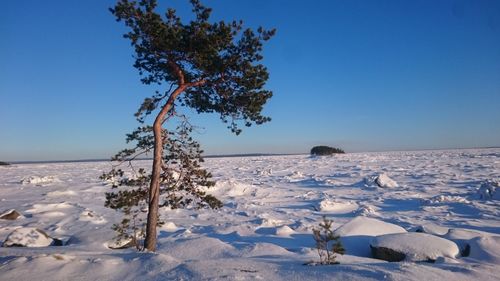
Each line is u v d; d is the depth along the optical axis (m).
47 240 10.10
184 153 9.11
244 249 8.12
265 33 8.28
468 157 54.28
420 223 13.02
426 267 5.13
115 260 5.97
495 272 5.30
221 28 8.05
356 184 25.88
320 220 14.29
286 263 5.98
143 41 8.30
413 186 23.56
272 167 48.06
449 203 16.67
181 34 8.03
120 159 8.69
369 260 6.96
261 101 8.59
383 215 14.94
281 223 13.67
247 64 8.22
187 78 8.84
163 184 9.07
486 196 17.56
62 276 5.21
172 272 5.20
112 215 16.56
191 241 8.95
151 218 8.34
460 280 4.73
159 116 8.38
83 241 9.59
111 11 7.98
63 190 25.48
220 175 37.19
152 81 9.05
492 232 11.45
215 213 16.95
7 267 5.57
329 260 5.95
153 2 7.97
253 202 19.73
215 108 9.16
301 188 25.30
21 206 19.42
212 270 5.13
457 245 8.09
